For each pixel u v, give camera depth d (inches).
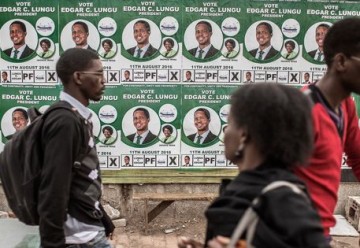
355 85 79.7
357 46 77.7
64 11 208.2
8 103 211.8
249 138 59.4
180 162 217.3
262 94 58.5
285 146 57.7
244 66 213.9
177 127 215.6
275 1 211.0
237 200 58.4
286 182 56.4
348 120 89.7
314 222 53.4
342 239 209.5
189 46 211.8
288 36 213.3
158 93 213.3
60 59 112.1
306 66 215.3
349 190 224.1
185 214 224.2
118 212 216.5
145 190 219.1
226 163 217.6
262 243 54.5
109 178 216.1
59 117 101.7
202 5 209.8
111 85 211.8
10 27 208.4
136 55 211.2
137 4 208.5
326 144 77.0
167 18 209.8
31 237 128.0
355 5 212.4
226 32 211.6
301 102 59.0
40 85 211.5
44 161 101.4
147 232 213.3
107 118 213.2
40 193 101.3
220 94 214.5
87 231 110.0
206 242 62.9
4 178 109.3
